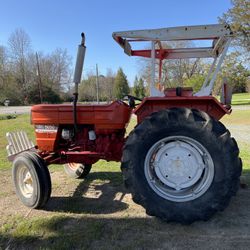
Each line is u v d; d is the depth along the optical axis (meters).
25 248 2.93
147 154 3.35
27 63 53.50
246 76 25.27
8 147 4.45
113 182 4.82
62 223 3.40
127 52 4.41
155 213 3.28
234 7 24.62
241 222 3.30
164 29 3.46
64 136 4.12
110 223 3.37
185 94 3.55
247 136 9.66
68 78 55.06
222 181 3.17
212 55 4.20
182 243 2.92
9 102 48.19
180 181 3.37
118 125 3.88
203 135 3.19
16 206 3.95
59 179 5.02
